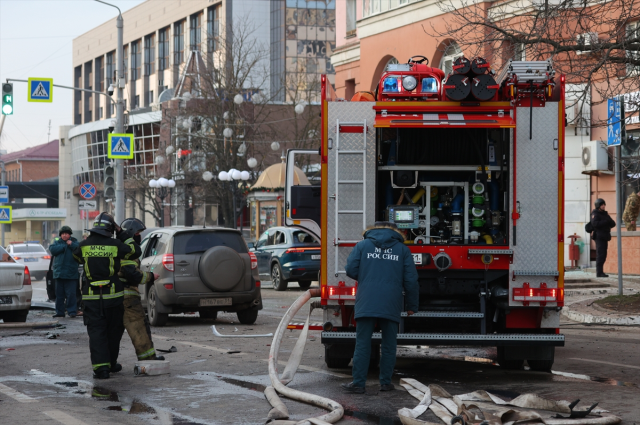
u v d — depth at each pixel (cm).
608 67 1611
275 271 2422
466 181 906
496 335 843
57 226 9619
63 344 1257
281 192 3388
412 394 772
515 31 1496
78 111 11056
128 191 6269
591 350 1117
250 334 1340
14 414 709
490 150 888
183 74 6038
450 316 852
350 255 805
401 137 904
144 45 9588
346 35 3453
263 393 802
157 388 839
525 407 690
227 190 4100
